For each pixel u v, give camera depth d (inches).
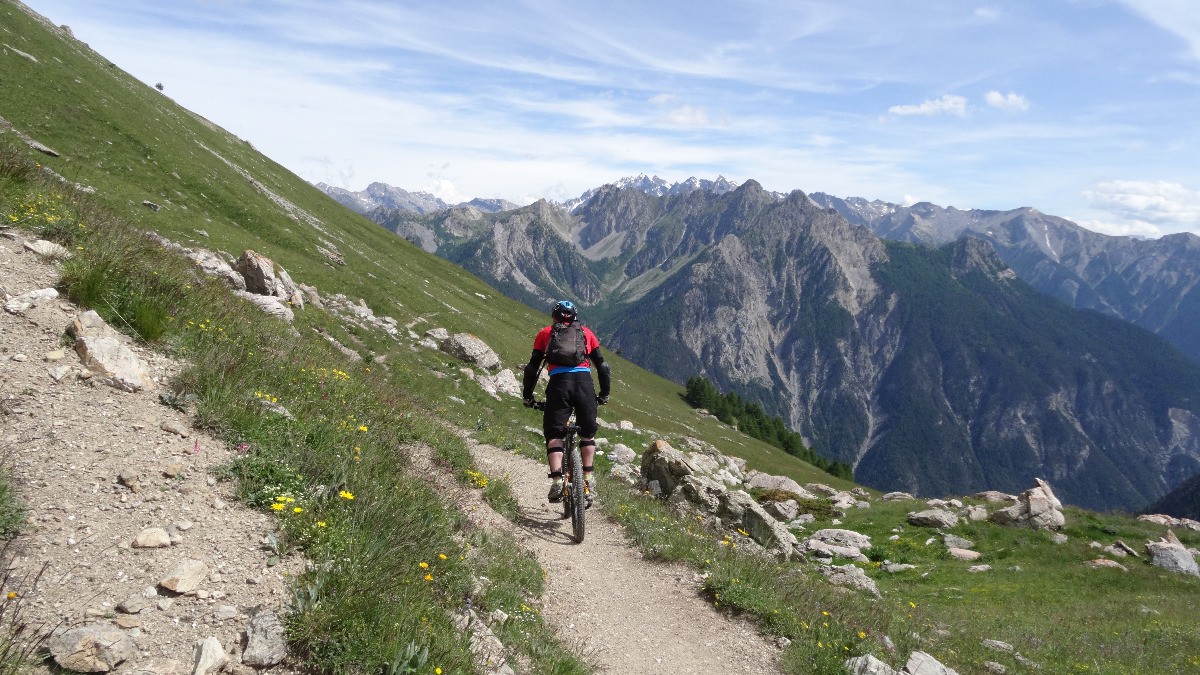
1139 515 1266.0
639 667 249.3
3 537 155.6
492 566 268.7
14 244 291.0
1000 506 1180.5
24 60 1995.6
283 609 161.9
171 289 324.2
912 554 1009.5
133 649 138.4
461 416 856.9
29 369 220.1
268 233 1993.1
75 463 189.5
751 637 304.2
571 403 348.2
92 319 259.3
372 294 1892.2
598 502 492.4
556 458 349.4
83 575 153.7
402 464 321.1
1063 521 1107.9
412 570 203.2
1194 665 586.6
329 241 2407.7
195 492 197.2
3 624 132.8
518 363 2213.3
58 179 414.0
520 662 202.1
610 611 297.0
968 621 639.1
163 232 1373.0
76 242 315.3
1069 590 862.5
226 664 142.3
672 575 362.9
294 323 940.0
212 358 277.6
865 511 1233.4
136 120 2212.1
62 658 130.2
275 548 183.6
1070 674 512.1
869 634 343.3
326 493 215.8
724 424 4852.4
